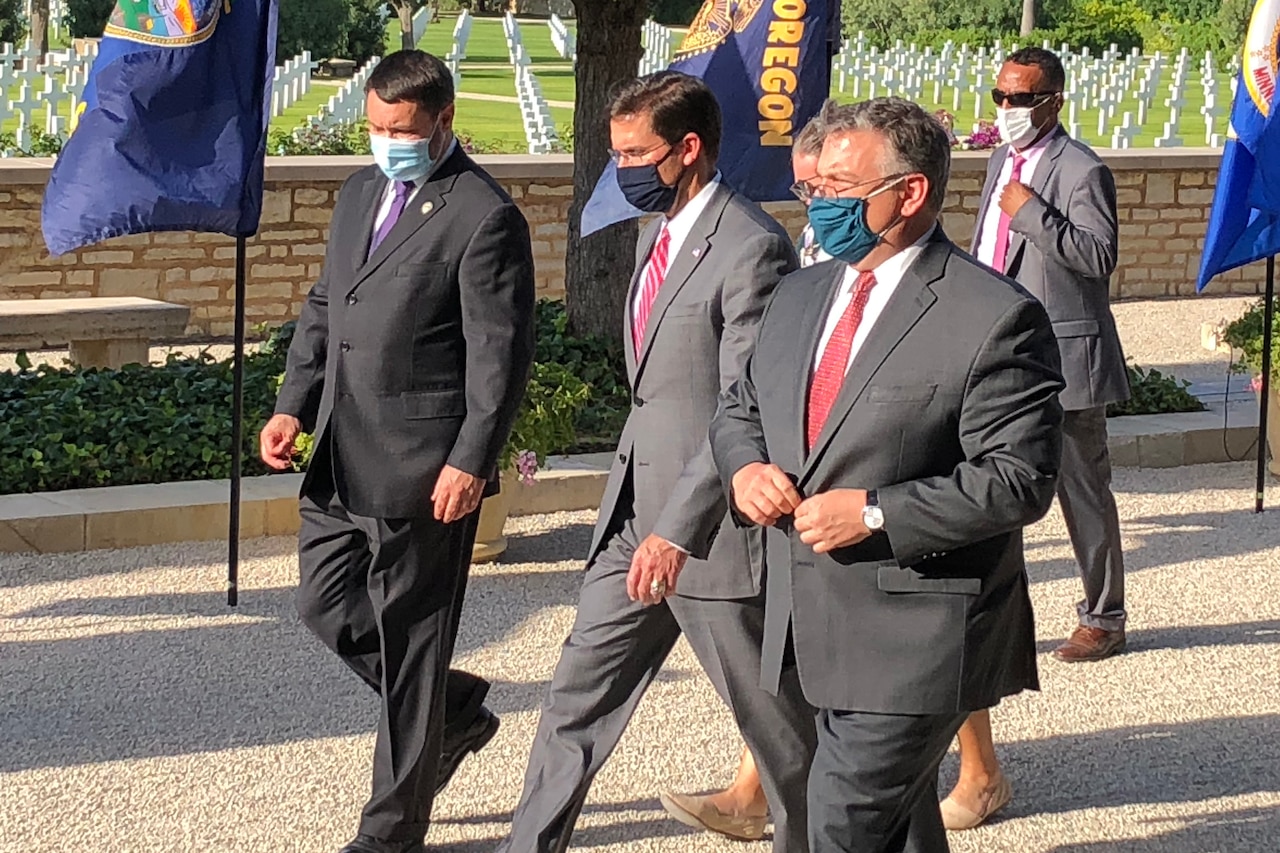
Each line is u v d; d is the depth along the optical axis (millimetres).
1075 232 6531
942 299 3693
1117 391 6789
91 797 5406
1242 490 9992
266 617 7246
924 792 3893
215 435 9055
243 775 5605
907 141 3658
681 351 4566
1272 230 8930
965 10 42938
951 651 3695
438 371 4781
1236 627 7434
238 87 6984
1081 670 6848
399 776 4816
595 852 5113
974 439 3641
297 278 14172
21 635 6930
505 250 4727
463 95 33844
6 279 13227
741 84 7492
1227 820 5449
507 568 8062
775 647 3912
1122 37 40062
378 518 4758
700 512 4246
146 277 13695
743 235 4512
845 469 3709
